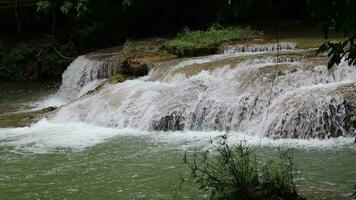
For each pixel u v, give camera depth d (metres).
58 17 25.42
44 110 14.31
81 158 9.97
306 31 18.19
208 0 22.55
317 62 12.06
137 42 18.95
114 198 7.76
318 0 4.32
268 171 6.86
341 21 4.40
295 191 6.69
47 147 10.90
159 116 12.02
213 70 13.31
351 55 4.72
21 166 9.60
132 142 10.98
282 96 11.23
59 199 7.85
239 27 18.59
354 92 10.63
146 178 8.56
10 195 8.10
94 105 13.20
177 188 7.90
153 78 14.40
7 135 12.06
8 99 17.56
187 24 22.70
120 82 14.81
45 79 21.86
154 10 23.00
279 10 20.38
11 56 22.52
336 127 10.31
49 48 22.94
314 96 10.72
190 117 11.93
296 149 9.73
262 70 12.25
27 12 26.05
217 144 10.27
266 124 10.94
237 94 11.90
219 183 6.54
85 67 17.66
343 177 8.06
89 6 21.61
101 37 22.98
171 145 10.57
